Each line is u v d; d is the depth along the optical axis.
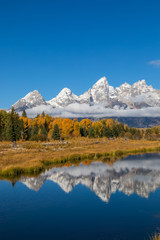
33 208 16.06
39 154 42.16
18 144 65.12
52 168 31.62
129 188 21.00
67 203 17.05
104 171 29.23
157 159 40.53
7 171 26.75
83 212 15.27
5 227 13.07
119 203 16.97
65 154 42.66
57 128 91.19
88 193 19.56
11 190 20.47
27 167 28.53
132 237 11.66
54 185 22.20
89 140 89.06
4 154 41.84
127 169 30.58
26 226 13.12
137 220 13.91
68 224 13.42
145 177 25.44
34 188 21.22
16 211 15.51
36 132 98.81
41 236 11.97
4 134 84.50
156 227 12.89
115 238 11.59
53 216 14.66
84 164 35.31
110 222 13.67
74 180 24.33
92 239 11.53
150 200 17.52
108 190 20.36
